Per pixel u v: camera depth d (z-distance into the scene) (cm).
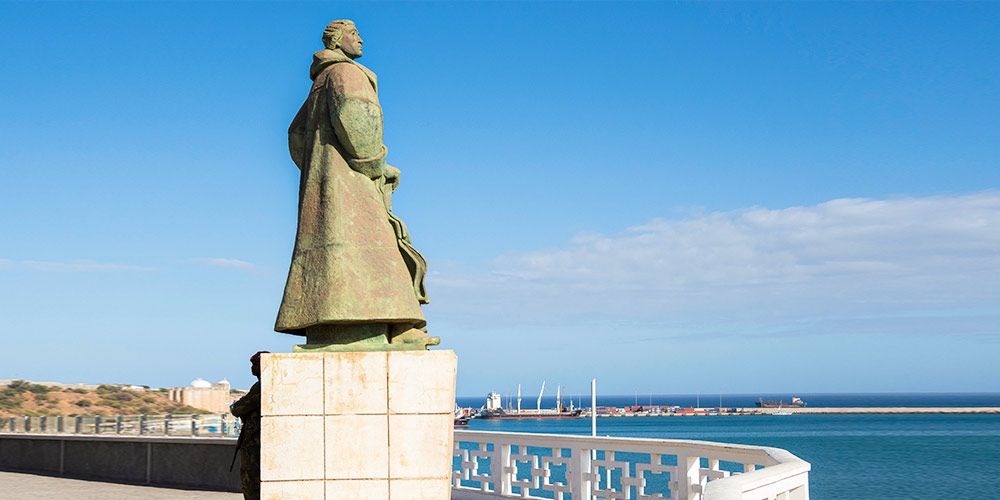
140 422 1809
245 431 799
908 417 19888
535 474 1278
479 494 1366
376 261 773
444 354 752
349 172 788
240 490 1568
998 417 19300
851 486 5038
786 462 771
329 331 771
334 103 783
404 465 739
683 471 1061
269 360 739
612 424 17312
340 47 818
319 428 737
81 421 1903
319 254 771
